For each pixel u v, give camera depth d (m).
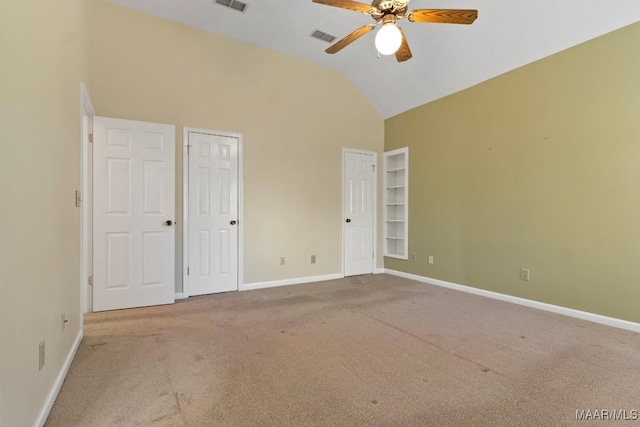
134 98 3.55
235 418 1.59
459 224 4.29
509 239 3.73
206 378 1.97
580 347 2.45
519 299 3.62
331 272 4.97
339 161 5.06
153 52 3.66
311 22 3.80
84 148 3.21
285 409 1.66
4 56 1.21
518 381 1.95
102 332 2.72
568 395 1.80
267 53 4.41
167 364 2.15
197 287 3.91
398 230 5.56
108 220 3.30
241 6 3.53
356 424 1.55
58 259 1.90
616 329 2.83
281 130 4.53
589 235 3.07
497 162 3.85
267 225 4.42
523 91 3.58
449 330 2.81
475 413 1.64
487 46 3.60
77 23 2.53
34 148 1.52
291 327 2.88
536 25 3.17
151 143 3.52
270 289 4.28
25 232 1.39
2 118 1.18
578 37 3.07
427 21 2.49
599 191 3.00
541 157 3.43
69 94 2.22
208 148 3.99
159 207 3.55
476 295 4.01
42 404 1.55
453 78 4.18
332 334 2.71
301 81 4.69
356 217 5.23
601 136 2.99
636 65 2.78
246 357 2.27
